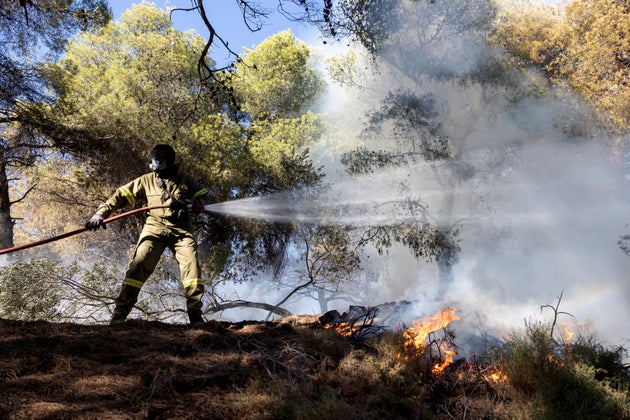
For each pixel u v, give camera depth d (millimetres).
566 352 3504
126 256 16594
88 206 16328
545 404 2959
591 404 3014
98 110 14156
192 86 15984
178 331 3754
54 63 14602
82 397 2504
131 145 14555
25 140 14273
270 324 4492
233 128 14305
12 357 2857
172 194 4594
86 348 3148
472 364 3705
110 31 16531
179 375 2811
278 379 2820
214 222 14344
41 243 4051
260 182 14211
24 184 18375
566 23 16891
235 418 2525
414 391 3074
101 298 7500
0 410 2250
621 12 16094
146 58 15383
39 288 6797
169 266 11828
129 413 2416
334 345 3451
